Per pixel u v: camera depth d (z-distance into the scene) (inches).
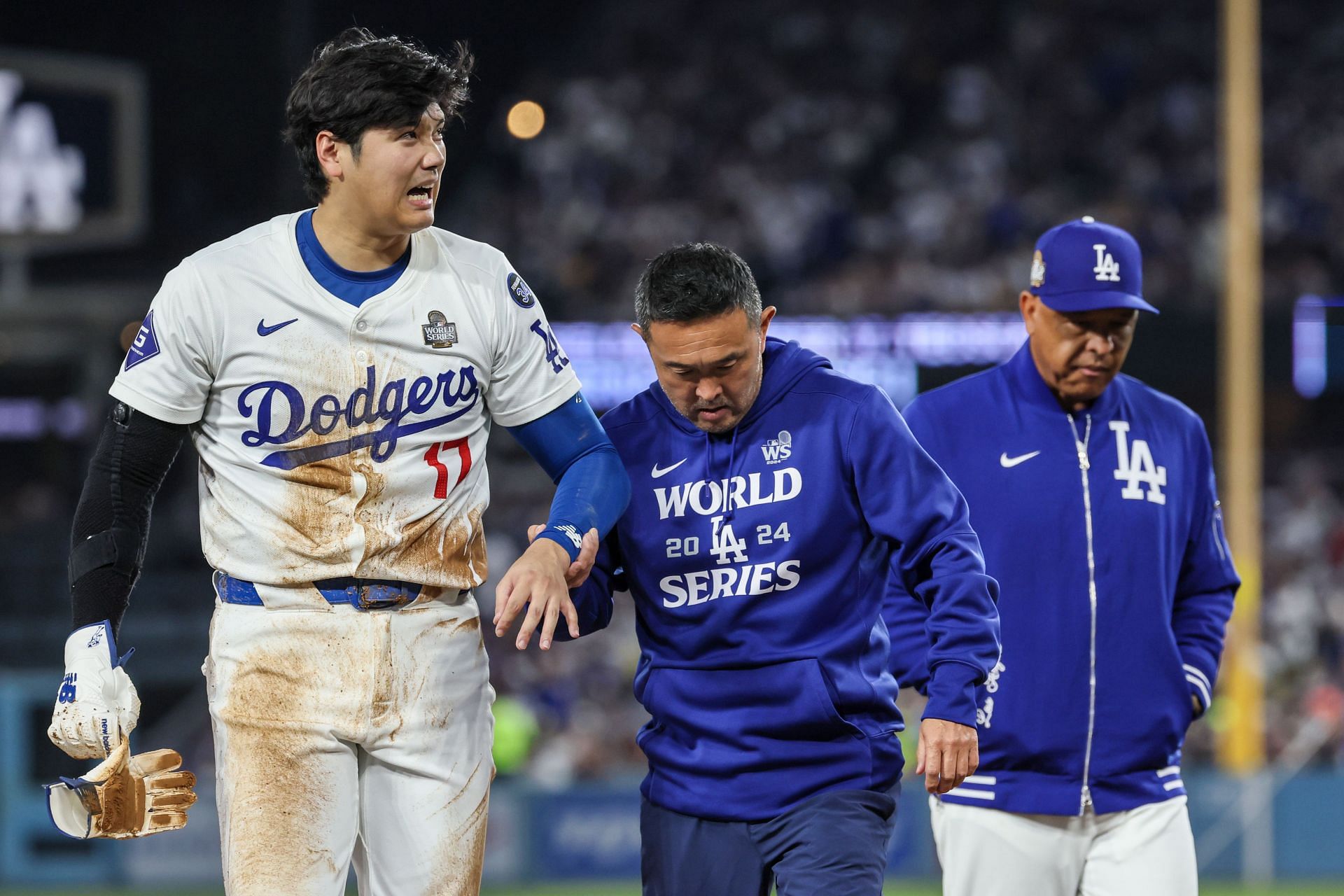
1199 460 609.6
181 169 2797.7
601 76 3796.8
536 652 2373.3
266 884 446.9
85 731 429.1
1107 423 597.0
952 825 590.9
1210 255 3068.4
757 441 511.5
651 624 526.0
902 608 579.2
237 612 454.6
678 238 3353.8
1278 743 2055.9
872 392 509.4
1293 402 2923.2
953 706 479.5
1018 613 581.9
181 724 2273.6
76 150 2354.8
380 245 445.7
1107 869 584.4
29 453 3137.3
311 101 432.8
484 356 460.8
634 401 535.2
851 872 493.7
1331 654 2427.4
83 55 2790.4
